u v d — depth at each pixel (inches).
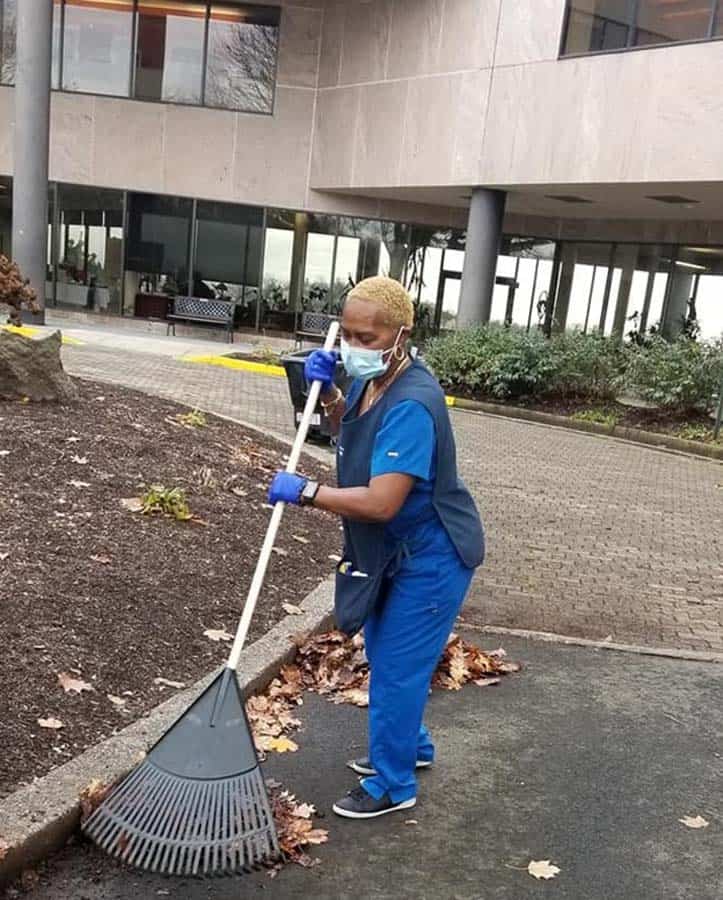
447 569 115.7
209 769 104.5
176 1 789.2
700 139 528.7
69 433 259.3
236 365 654.5
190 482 248.8
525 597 230.5
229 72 799.1
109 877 106.6
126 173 812.0
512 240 849.5
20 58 674.2
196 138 807.1
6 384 280.8
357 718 153.3
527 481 376.8
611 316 810.8
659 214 717.3
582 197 668.1
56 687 135.9
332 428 126.3
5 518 192.4
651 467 447.5
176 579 183.9
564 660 189.5
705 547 297.6
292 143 806.5
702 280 724.0
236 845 100.7
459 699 166.2
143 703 137.9
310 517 256.8
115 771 117.6
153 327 827.4
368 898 108.8
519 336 621.3
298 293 831.1
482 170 653.9
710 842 126.4
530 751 148.6
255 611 180.7
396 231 831.1
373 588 114.6
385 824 123.7
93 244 824.9
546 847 122.0
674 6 541.6
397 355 110.1
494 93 641.0
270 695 156.0
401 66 711.7
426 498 113.3
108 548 190.1
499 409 596.4
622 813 132.0
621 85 567.2
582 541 289.6
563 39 598.9
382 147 732.0
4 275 311.6
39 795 111.0
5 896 101.2
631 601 235.1
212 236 822.5
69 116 802.2
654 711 167.5
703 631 216.8
